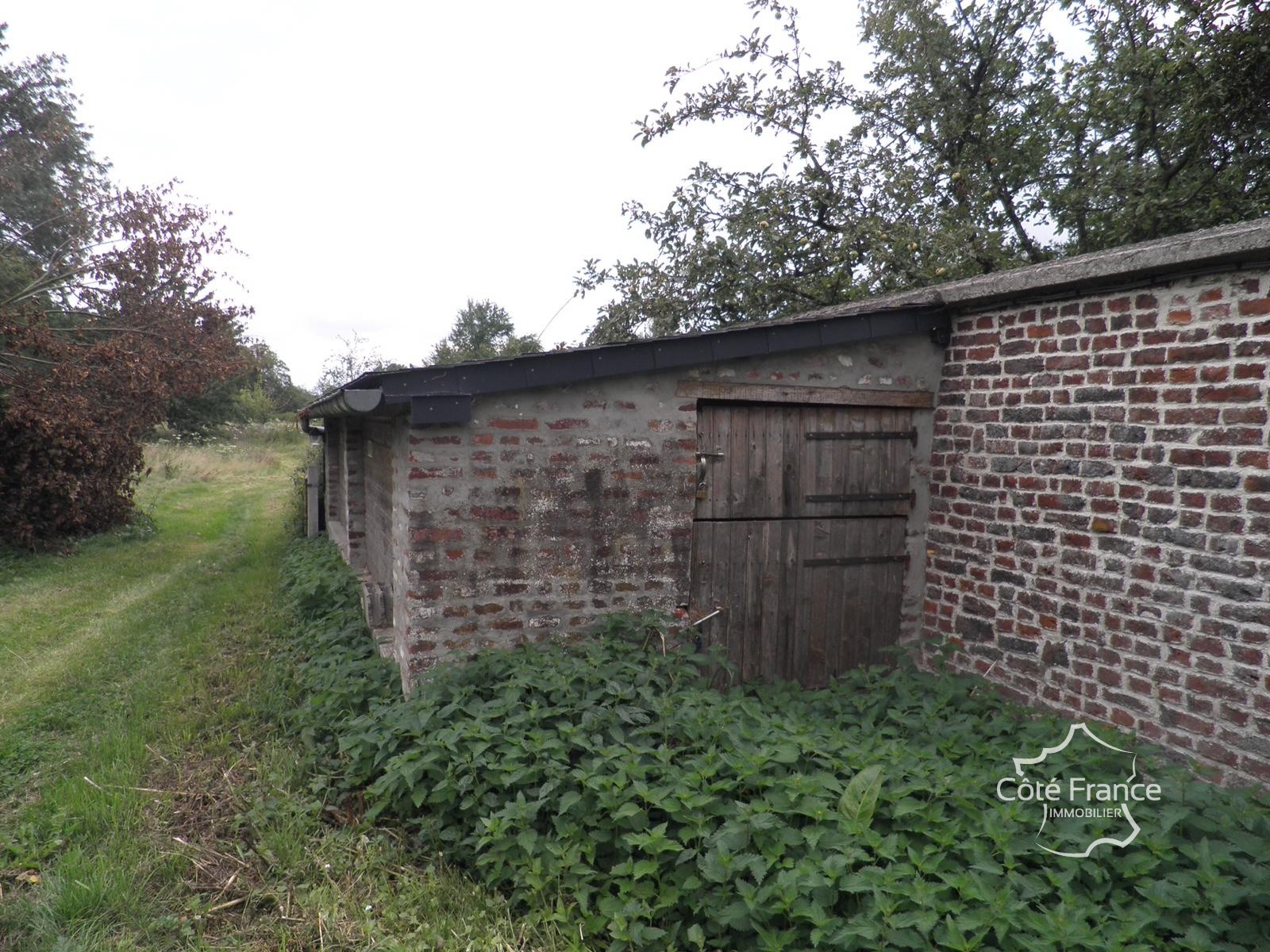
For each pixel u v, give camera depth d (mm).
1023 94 14164
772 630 5305
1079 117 13352
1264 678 3426
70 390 11234
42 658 6559
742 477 5184
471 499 4609
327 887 3285
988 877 2725
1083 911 2475
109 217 12445
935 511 5406
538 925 3057
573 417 4773
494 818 3268
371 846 3545
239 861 3479
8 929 3002
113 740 4672
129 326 12391
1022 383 4656
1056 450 4434
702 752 3650
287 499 17016
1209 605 3637
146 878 3309
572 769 3568
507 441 4652
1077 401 4293
